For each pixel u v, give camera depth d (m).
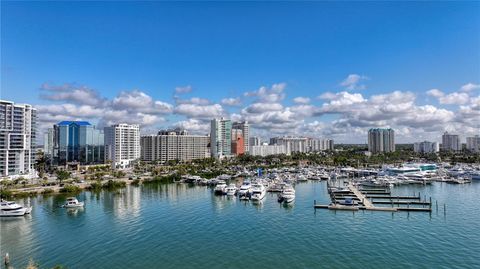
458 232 105.94
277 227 115.75
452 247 91.69
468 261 81.81
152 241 101.19
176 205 161.25
